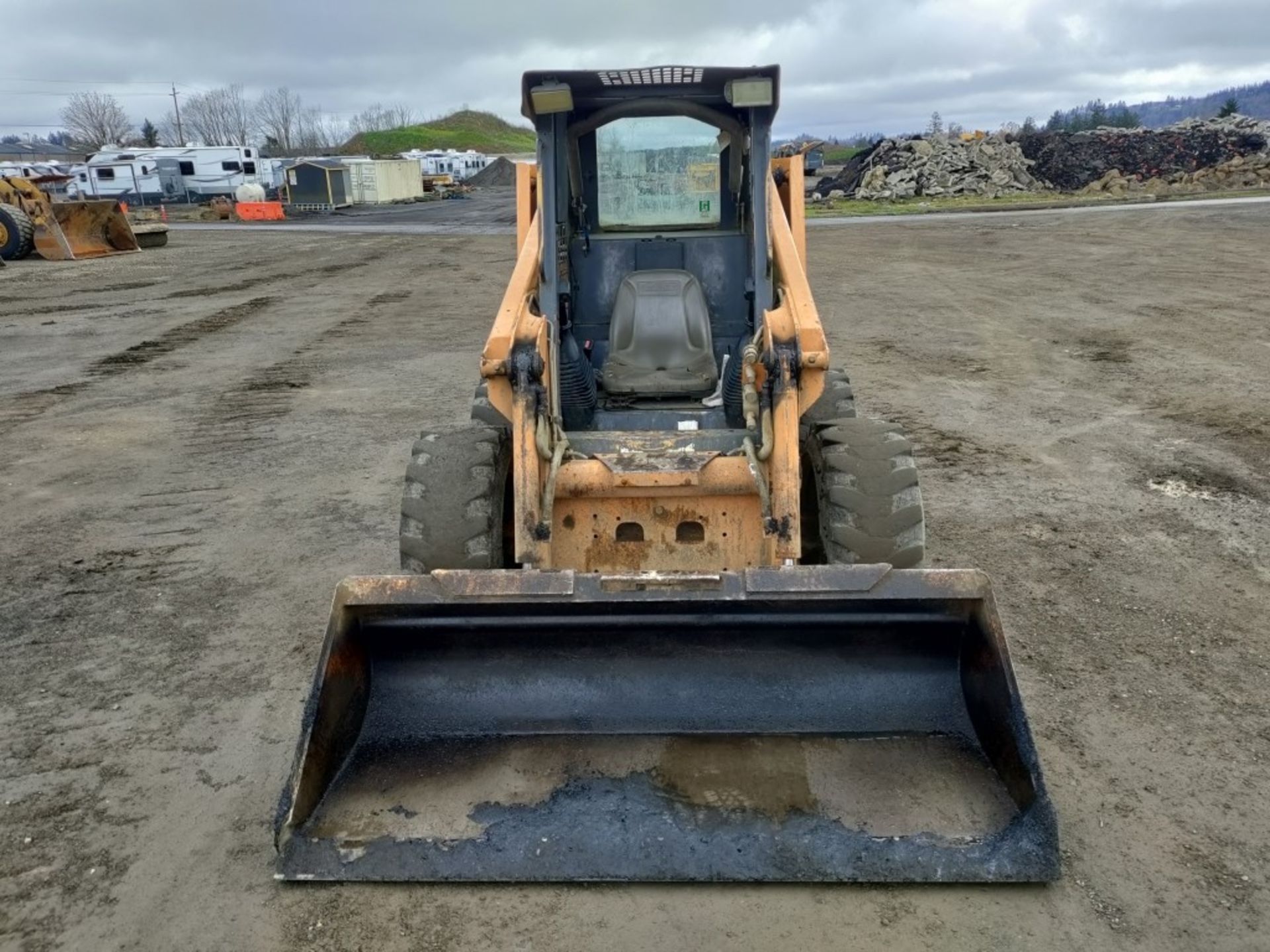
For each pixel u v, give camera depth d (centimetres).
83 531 641
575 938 293
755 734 345
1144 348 1134
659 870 307
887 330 1330
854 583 328
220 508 679
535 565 392
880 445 427
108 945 298
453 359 1196
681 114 517
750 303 521
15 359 1221
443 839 314
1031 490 675
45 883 324
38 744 403
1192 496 655
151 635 496
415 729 350
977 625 333
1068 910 301
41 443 851
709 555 414
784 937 292
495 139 13088
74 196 4606
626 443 442
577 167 527
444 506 418
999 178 4200
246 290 1862
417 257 2480
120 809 361
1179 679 430
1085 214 2998
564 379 483
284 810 312
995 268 1906
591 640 352
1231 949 287
